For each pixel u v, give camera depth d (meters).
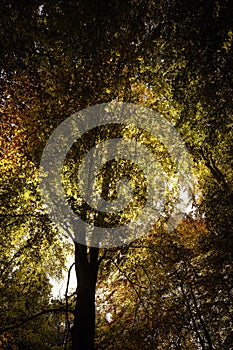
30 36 11.77
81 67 12.53
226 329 16.31
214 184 16.06
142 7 12.64
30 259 14.88
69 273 12.69
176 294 17.41
